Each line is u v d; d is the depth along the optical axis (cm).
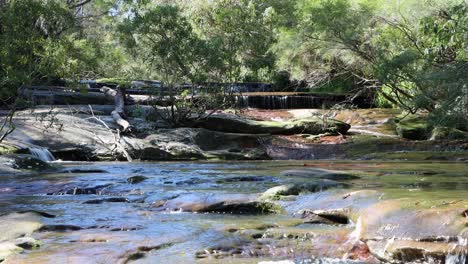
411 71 1579
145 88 2017
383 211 439
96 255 375
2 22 1165
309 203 555
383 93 2006
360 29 1891
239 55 2489
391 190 626
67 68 1238
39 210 589
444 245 367
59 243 414
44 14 1181
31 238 419
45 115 1473
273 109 2347
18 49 1180
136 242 416
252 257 391
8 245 395
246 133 1825
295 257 394
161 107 1902
